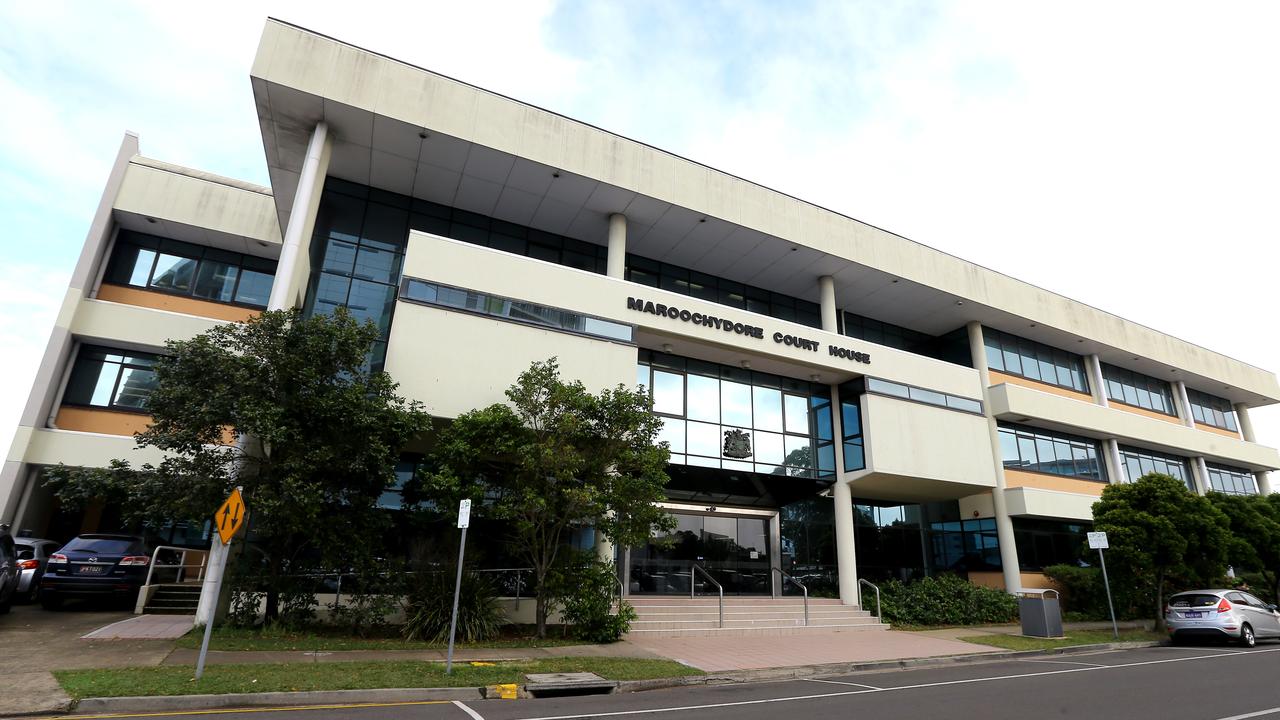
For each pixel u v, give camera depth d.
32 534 17.92
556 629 14.75
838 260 21.20
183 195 20.12
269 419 11.01
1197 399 35.09
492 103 16.67
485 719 7.62
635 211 18.89
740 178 19.86
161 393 11.55
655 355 19.16
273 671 9.14
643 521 13.54
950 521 25.22
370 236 17.70
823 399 21.95
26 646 10.51
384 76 15.52
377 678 9.15
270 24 14.73
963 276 23.88
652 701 9.07
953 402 22.69
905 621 19.53
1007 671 12.41
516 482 13.34
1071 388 28.30
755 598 18.72
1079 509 24.53
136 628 12.32
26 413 17.36
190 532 19.28
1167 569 20.09
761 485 19.50
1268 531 22.64
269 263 21.41
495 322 15.48
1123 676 11.67
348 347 12.48
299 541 13.14
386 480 12.70
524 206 18.77
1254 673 11.96
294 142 16.05
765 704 8.91
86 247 18.97
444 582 13.28
